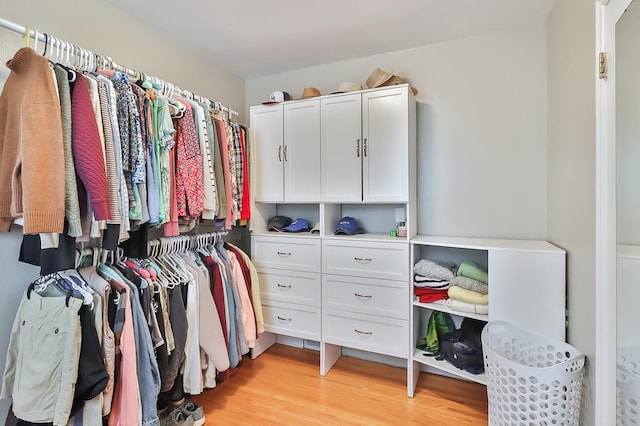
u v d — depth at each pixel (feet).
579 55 4.50
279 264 7.84
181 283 5.46
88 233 3.93
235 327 6.51
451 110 7.40
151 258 5.61
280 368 7.67
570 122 4.93
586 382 4.22
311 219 8.91
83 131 3.76
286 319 7.77
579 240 4.51
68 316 3.90
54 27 5.09
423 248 7.68
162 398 5.42
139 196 4.62
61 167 3.53
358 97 7.03
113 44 5.98
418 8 6.08
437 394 6.61
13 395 3.96
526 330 5.35
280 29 6.82
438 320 7.16
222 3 5.88
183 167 5.36
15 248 4.66
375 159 6.90
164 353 5.01
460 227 7.38
